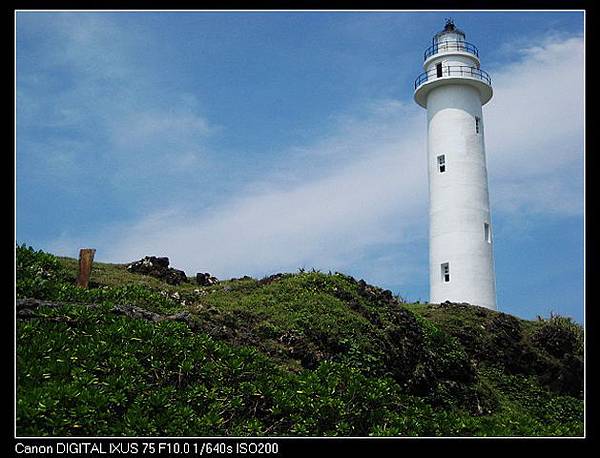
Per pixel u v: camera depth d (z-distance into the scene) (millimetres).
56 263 20344
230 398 13688
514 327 31172
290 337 19234
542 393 27156
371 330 21094
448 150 38312
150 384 13523
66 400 11664
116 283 21109
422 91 40031
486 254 37156
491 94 40562
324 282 23641
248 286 23969
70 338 14242
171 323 16094
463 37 40562
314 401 13727
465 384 23500
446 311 30984
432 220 38312
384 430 13281
